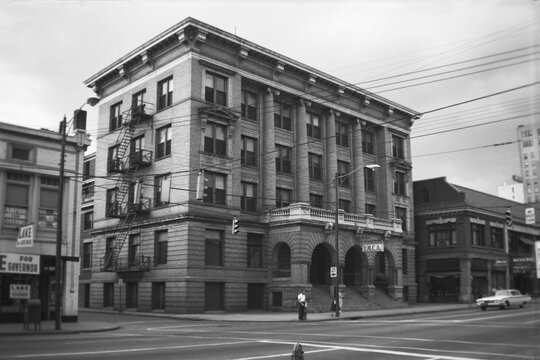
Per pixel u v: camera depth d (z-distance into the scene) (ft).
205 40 133.28
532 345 53.88
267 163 145.89
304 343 57.11
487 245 197.36
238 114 138.82
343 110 169.58
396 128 190.08
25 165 90.43
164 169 135.33
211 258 130.21
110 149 157.79
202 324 94.32
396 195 186.09
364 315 115.44
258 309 138.00
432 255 196.75
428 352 48.85
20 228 85.10
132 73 152.05
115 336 67.56
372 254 152.35
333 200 162.61
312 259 157.79
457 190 194.39
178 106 133.18
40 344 55.83
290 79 154.30
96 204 160.35
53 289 94.07
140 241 139.95
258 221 140.87
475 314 115.44
